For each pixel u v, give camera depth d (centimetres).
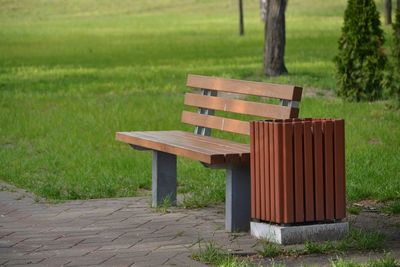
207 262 876
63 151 1612
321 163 929
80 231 1020
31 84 2869
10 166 1477
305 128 921
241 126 1070
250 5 8494
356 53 2267
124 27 6619
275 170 921
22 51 4488
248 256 892
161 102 2283
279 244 923
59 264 880
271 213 933
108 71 3309
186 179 1320
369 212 1099
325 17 7000
